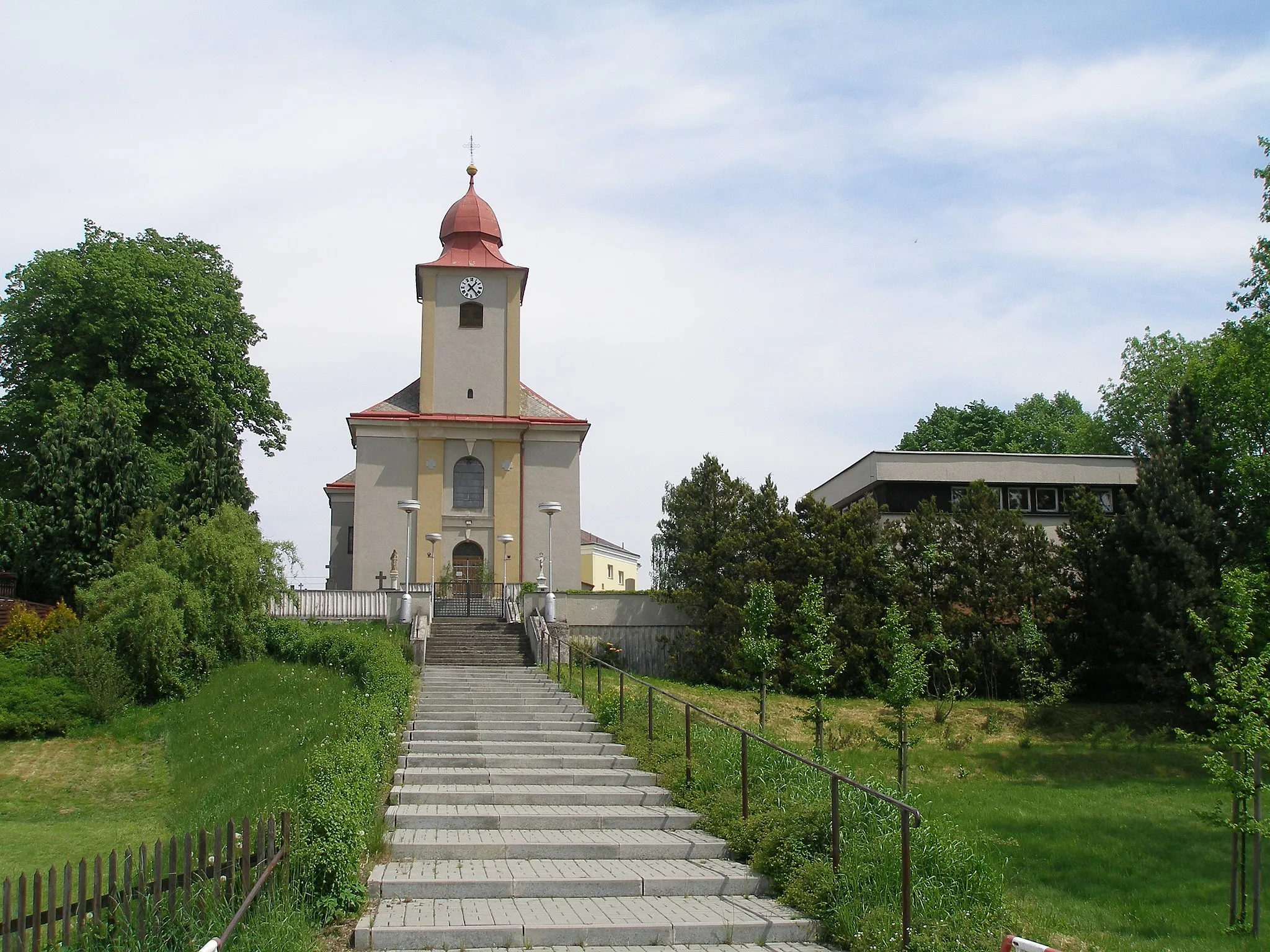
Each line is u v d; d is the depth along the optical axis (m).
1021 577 35.06
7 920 7.85
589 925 9.62
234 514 28.72
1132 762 27.19
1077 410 65.19
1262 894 15.42
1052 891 15.27
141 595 25.38
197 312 41.41
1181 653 30.64
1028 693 32.56
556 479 43.09
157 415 40.38
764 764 14.76
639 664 35.28
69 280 38.50
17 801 18.17
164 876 8.78
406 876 10.91
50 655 24.36
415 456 42.50
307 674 25.22
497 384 43.84
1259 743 14.46
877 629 32.75
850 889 10.16
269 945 8.27
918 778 24.84
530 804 14.39
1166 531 32.34
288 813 9.67
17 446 39.06
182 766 19.95
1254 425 34.88
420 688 23.47
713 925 9.77
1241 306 31.89
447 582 39.31
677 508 36.00
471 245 45.44
